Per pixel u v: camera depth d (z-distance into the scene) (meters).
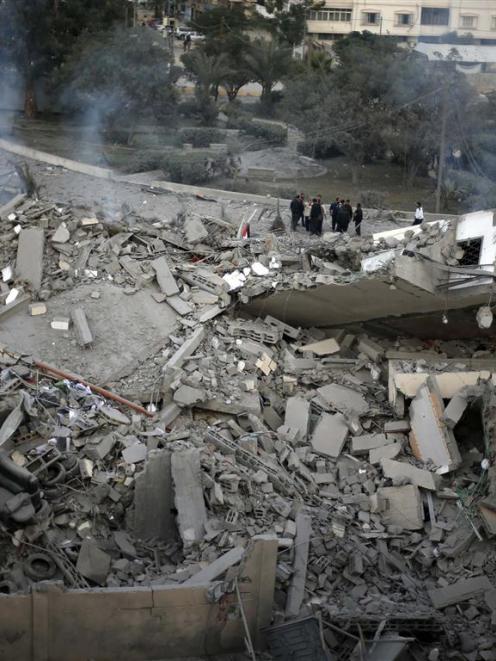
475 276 21.98
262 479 19.11
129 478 18.64
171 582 16.50
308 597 17.14
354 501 19.59
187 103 48.72
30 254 23.98
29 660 15.32
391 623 16.55
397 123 42.88
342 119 44.19
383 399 22.34
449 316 23.94
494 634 16.81
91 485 18.48
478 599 17.58
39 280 23.55
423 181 43.12
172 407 20.89
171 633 15.77
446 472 20.36
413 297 22.70
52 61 47.72
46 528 17.45
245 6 58.94
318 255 23.77
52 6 48.03
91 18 48.16
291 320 24.83
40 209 25.39
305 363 22.89
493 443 20.14
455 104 42.38
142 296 23.52
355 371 23.06
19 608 15.08
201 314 23.27
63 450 18.95
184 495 18.05
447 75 42.84
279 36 55.69
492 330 24.42
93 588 15.55
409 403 21.81
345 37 54.78
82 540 17.59
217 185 39.41
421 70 44.00
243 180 40.44
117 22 49.06
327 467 20.55
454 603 17.52
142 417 20.50
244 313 24.39
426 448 20.81
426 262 21.97
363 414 21.78
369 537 18.75
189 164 39.09
